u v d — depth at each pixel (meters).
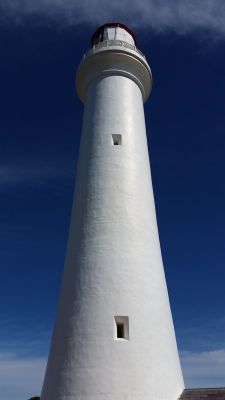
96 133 17.64
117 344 13.37
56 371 13.62
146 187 16.97
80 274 14.88
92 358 13.20
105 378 12.83
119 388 12.68
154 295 14.79
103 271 14.62
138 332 13.72
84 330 13.76
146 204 16.50
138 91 19.48
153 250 15.75
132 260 14.93
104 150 17.08
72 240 16.08
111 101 18.25
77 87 20.88
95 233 15.42
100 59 19.08
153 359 13.52
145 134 18.80
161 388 13.19
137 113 18.59
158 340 14.02
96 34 21.84
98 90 18.80
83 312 14.10
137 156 17.33
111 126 17.62
